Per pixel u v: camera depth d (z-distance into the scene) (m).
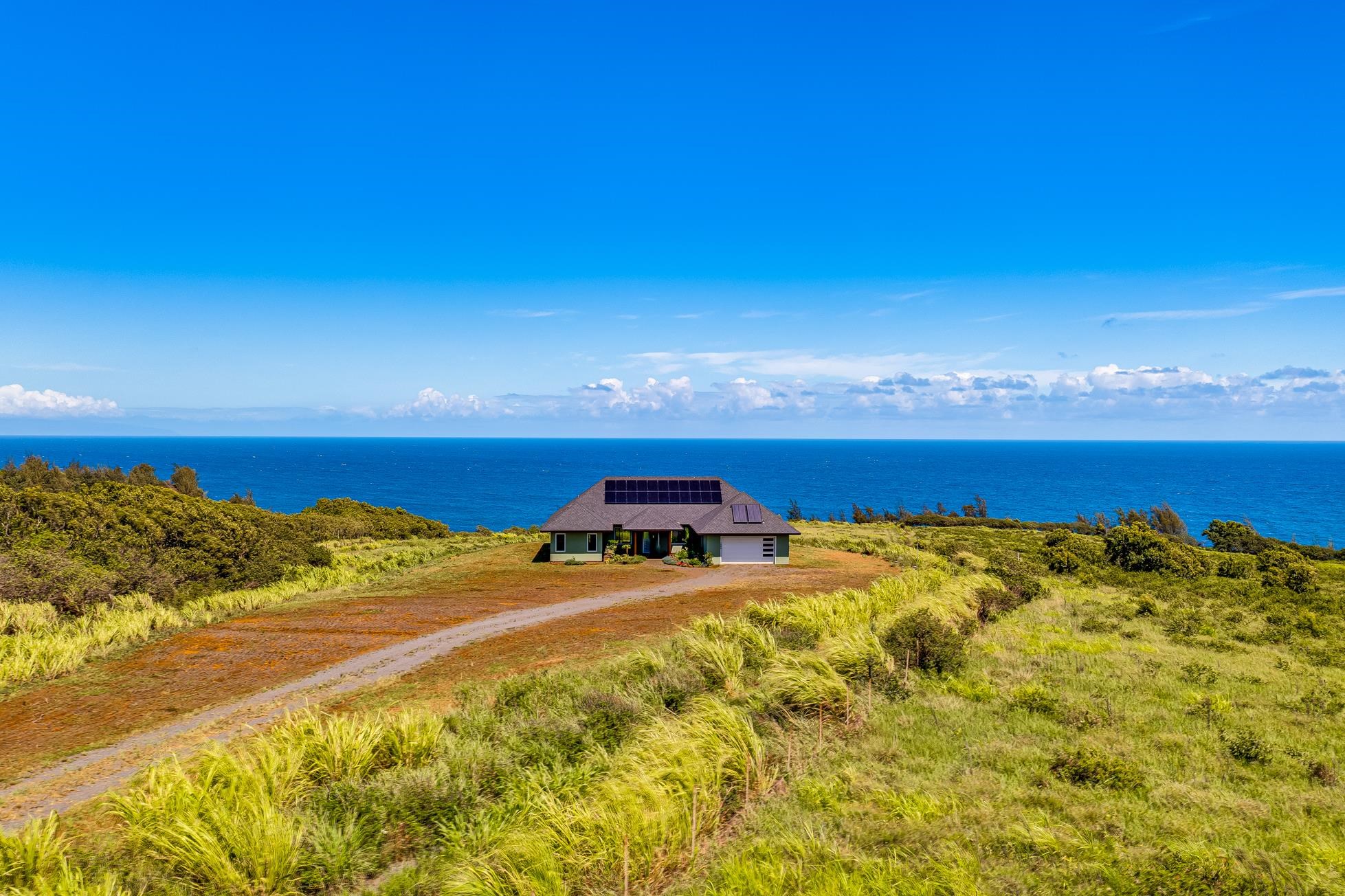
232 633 25.12
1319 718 16.27
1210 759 13.39
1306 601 35.00
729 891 8.55
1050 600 33.94
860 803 11.20
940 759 13.27
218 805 10.02
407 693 17.89
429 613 28.50
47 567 27.59
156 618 26.05
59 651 20.73
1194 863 8.80
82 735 15.00
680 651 19.78
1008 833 9.83
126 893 8.52
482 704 16.22
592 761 12.18
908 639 20.11
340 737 12.59
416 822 10.41
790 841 9.70
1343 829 10.50
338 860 9.36
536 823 10.01
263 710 16.59
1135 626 28.11
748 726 13.25
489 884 8.59
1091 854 9.24
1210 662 21.77
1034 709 16.16
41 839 9.26
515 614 28.06
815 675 16.16
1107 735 14.62
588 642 22.80
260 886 8.88
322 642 23.66
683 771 11.14
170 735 14.90
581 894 8.86
